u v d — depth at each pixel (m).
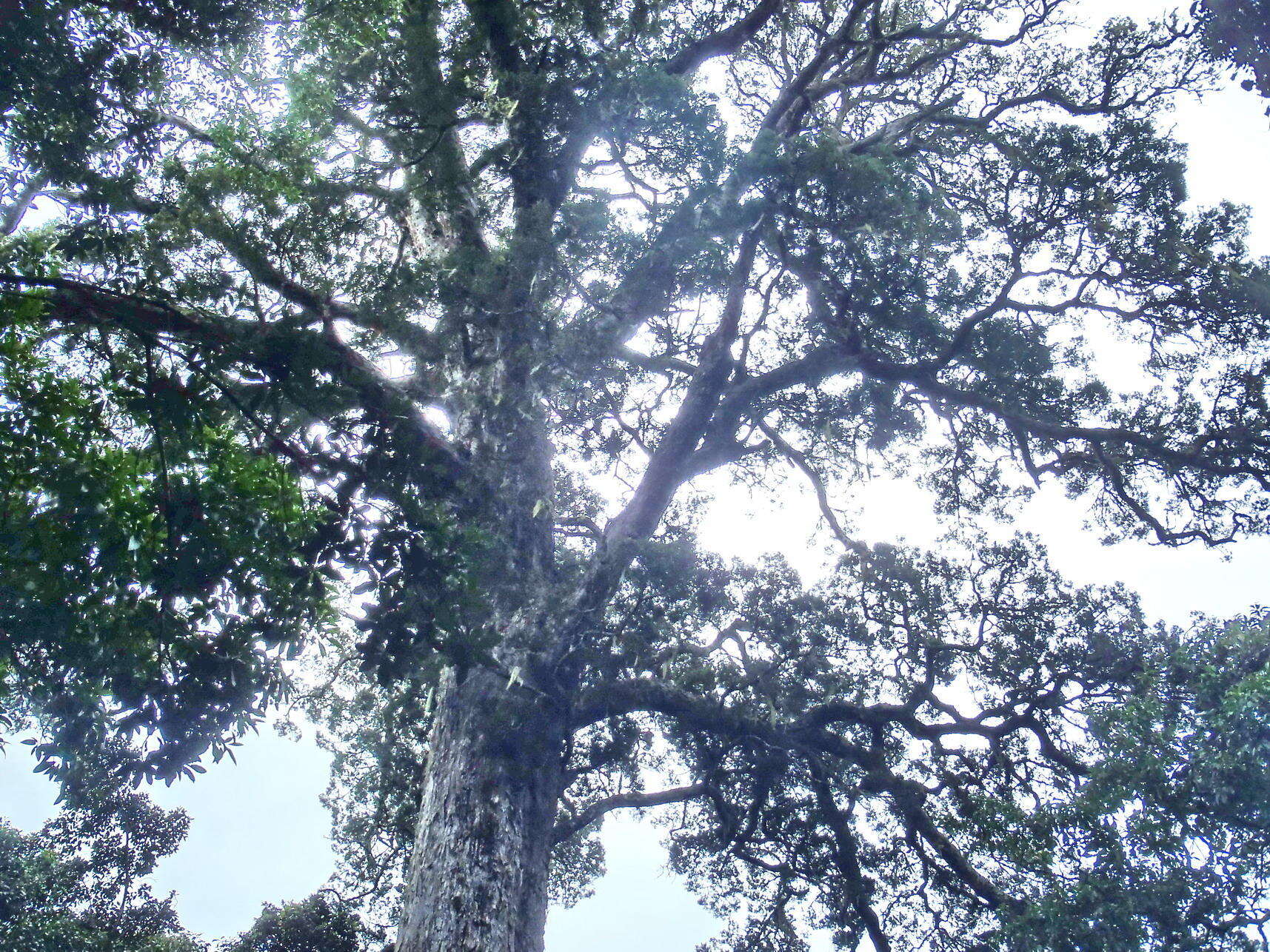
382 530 8.11
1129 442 17.27
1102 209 16.88
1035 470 17.98
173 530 7.82
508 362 14.93
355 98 13.93
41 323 8.95
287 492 9.19
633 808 18.30
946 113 19.64
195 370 7.96
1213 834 12.07
